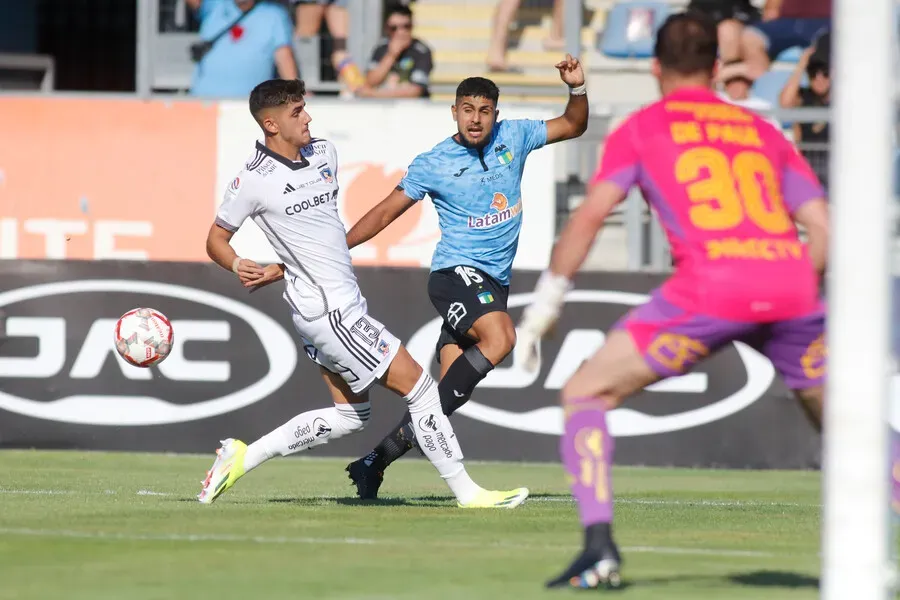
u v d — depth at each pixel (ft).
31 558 50.98
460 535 59.21
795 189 45.80
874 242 33.94
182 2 139.23
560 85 149.79
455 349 81.66
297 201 67.97
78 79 191.01
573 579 43.75
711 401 111.45
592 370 44.39
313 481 94.07
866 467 33.71
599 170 45.09
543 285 44.11
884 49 34.04
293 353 113.80
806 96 135.23
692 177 44.34
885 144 34.04
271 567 49.03
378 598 42.98
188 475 95.14
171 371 114.11
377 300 113.19
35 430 114.62
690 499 85.97
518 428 112.57
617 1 151.74
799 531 63.41
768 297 43.37
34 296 114.83
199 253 123.13
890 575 34.86
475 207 79.77
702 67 46.14
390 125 122.42
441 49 152.97
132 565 49.34
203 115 123.24
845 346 34.04
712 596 43.68
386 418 113.09
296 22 140.77
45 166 123.13
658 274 112.37
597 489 43.50
